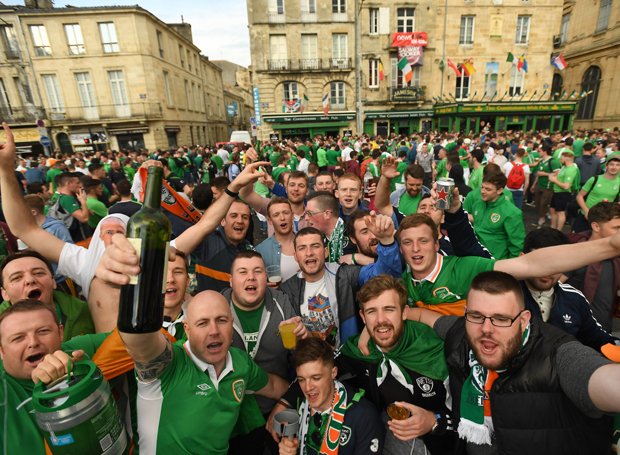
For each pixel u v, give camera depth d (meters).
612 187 4.58
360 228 2.86
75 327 1.84
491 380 1.43
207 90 37.84
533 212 8.95
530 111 23.61
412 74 24.95
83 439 0.97
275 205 3.04
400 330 1.73
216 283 3.02
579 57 28.47
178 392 1.39
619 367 1.08
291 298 2.41
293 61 24.33
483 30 24.27
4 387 1.20
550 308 1.97
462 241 2.11
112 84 24.20
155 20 24.98
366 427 1.68
